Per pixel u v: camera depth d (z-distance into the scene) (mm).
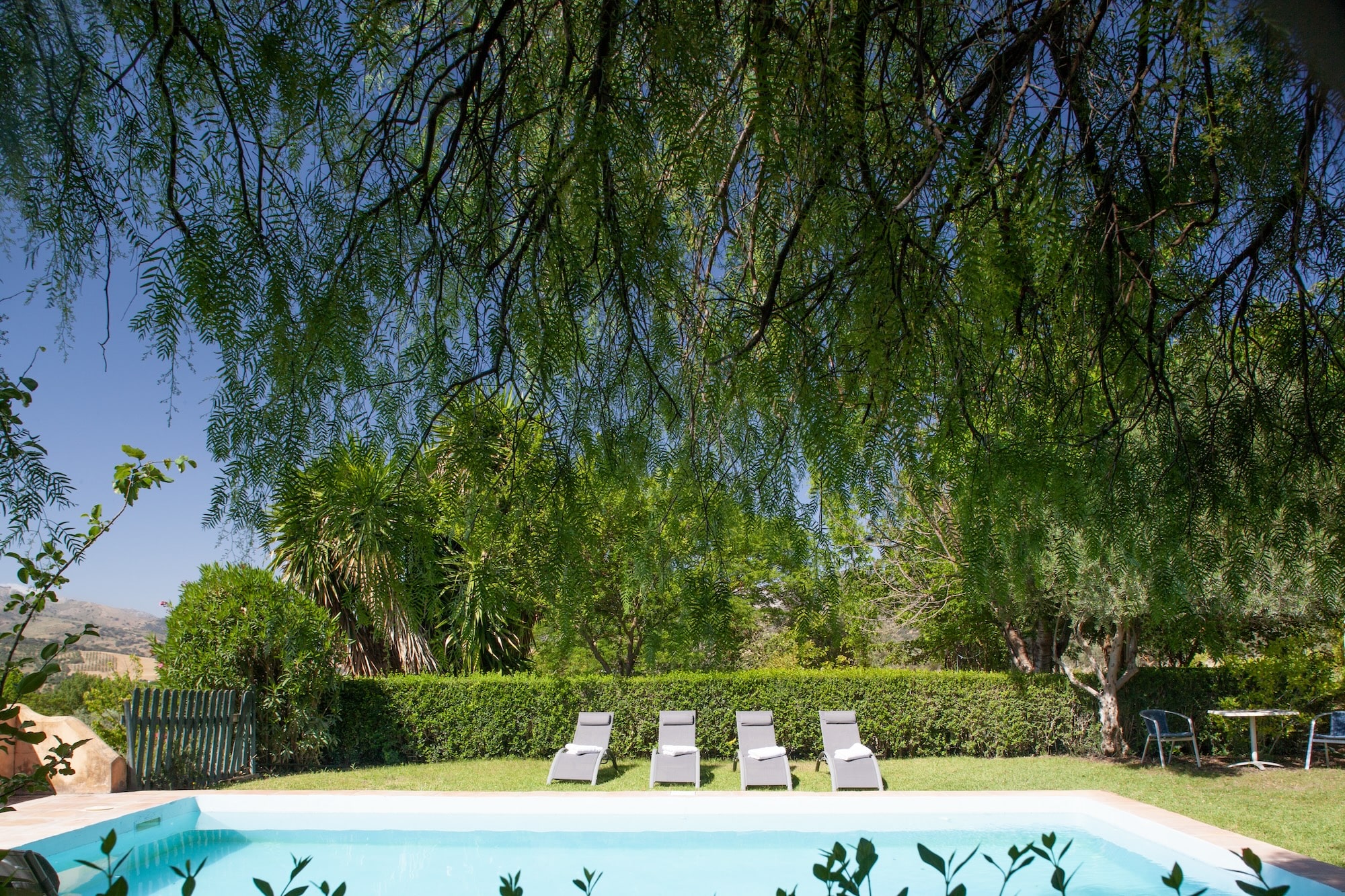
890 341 1898
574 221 1856
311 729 9477
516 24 2074
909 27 2150
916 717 10406
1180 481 2293
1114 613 8273
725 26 1943
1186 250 2381
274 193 1600
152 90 1537
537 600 1844
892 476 2023
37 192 1410
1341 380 2350
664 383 2062
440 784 8742
